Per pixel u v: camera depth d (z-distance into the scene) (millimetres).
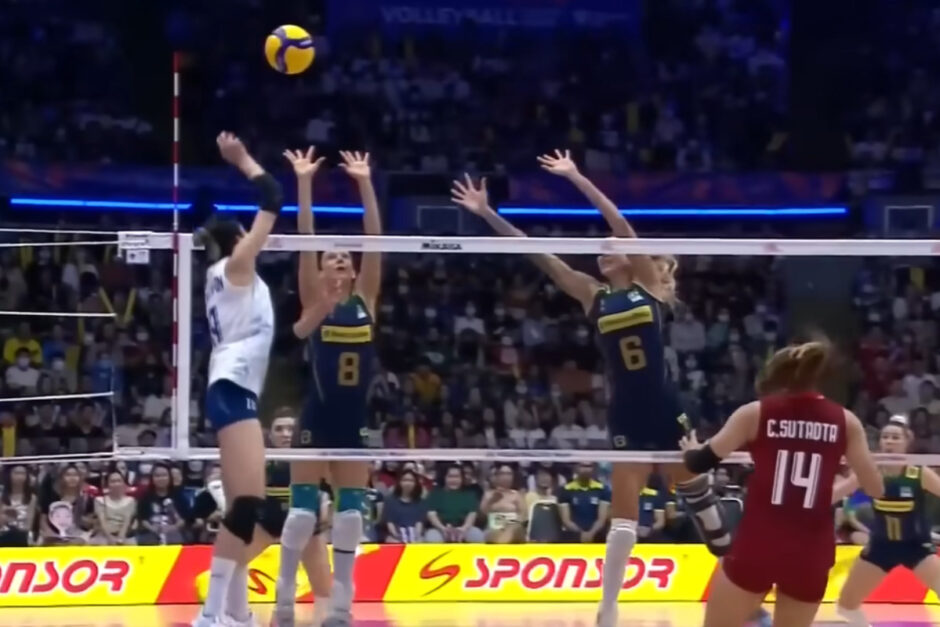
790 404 9992
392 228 29203
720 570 10141
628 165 32469
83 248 26844
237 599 11805
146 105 32250
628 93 33781
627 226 13039
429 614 15641
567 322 24719
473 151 32531
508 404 20203
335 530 12555
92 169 27672
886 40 33656
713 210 29234
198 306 18234
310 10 33719
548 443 18875
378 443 18469
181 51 32625
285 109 32625
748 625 13930
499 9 34219
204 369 17250
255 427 10633
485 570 16828
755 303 23922
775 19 34188
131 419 23156
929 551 13836
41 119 30891
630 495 12703
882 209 28844
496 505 18422
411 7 34125
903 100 33094
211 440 16844
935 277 22922
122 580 16297
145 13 32594
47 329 25297
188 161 31797
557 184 29594
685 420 12797
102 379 23891
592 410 19672
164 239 12945
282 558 12508
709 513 12930
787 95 33750
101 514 17750
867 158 32250
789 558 9758
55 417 21109
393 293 25844
